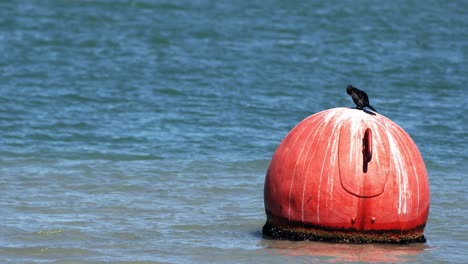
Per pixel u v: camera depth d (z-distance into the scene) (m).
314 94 102.38
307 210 40.84
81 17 174.00
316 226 40.97
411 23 187.88
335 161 40.25
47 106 88.88
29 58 123.19
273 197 42.09
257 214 49.78
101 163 64.44
